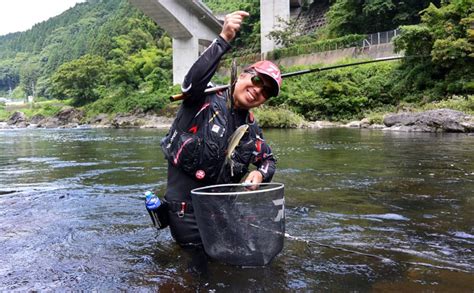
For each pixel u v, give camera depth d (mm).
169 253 1908
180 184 1962
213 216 1695
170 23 32656
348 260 1772
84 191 3582
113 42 68062
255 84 1854
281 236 1762
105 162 6055
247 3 44781
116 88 41938
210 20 35938
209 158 1891
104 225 2430
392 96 19359
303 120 19484
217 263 1752
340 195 3189
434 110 12656
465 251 1888
